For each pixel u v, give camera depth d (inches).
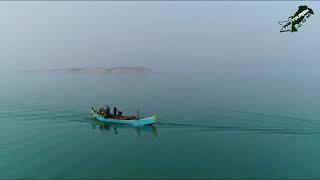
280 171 1897.1
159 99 3499.0
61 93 3777.1
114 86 4178.2
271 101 3331.7
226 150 2181.3
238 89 3885.3
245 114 2923.2
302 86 3932.1
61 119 2815.0
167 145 2267.5
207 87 4035.4
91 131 2536.9
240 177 1822.1
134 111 3061.0
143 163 1984.5
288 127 2605.8
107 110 2709.2
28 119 2805.1
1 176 1852.9
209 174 1849.2
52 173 1879.9
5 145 2266.2
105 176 1835.6
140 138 2386.8
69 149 2203.5
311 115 2866.6
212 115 2881.4
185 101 3408.0
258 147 2235.5
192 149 2196.1
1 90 3919.8
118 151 2172.7
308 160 2043.6
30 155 2113.7
